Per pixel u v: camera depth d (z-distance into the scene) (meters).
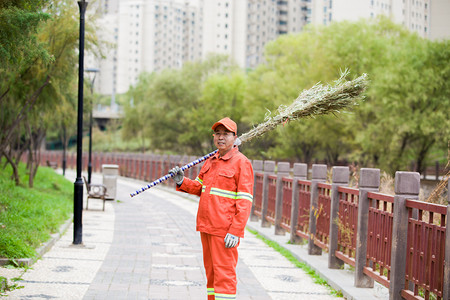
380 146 29.22
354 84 5.46
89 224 12.37
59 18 12.03
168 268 7.64
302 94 5.62
